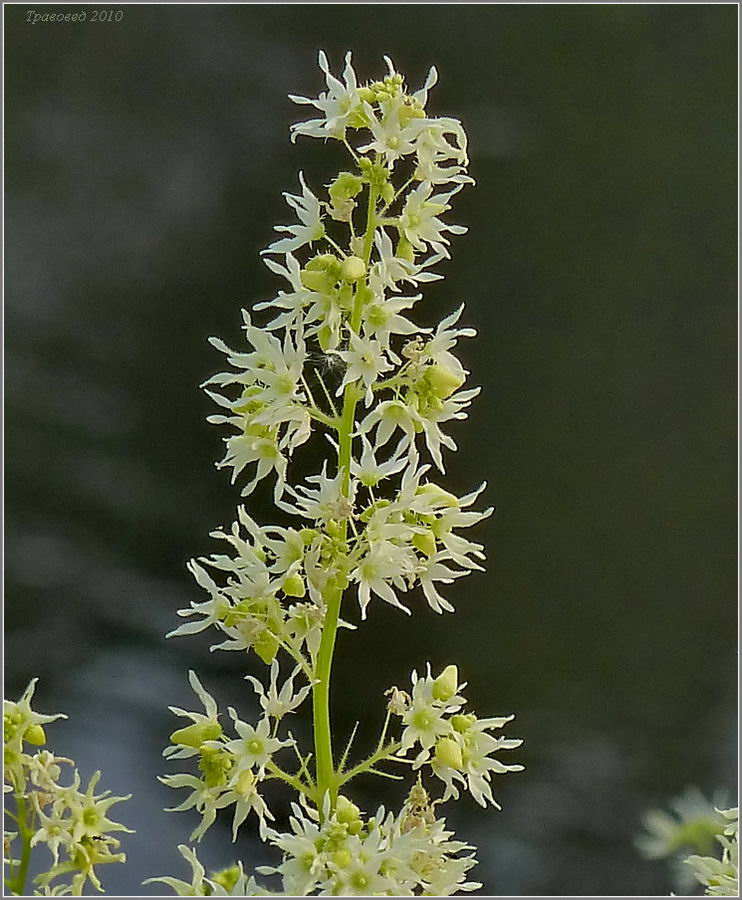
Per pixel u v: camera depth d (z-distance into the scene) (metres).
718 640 1.77
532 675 1.69
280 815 1.34
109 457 1.75
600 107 1.97
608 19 1.98
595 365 1.88
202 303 1.82
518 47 1.96
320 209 1.10
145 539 1.70
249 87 1.91
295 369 1.10
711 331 1.92
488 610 1.71
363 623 1.61
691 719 1.72
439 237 1.10
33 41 1.88
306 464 1.58
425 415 1.10
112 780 1.41
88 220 1.86
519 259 1.89
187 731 1.10
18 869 1.08
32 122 1.86
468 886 1.09
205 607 1.10
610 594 1.78
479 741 1.10
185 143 1.89
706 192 1.96
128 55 1.92
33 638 1.60
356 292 1.09
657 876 1.55
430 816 1.09
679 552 1.81
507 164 1.92
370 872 1.07
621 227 1.94
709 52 1.98
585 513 1.80
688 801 1.15
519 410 1.83
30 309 1.79
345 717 1.54
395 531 1.09
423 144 1.10
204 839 1.32
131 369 1.80
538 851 1.57
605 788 1.63
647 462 1.85
